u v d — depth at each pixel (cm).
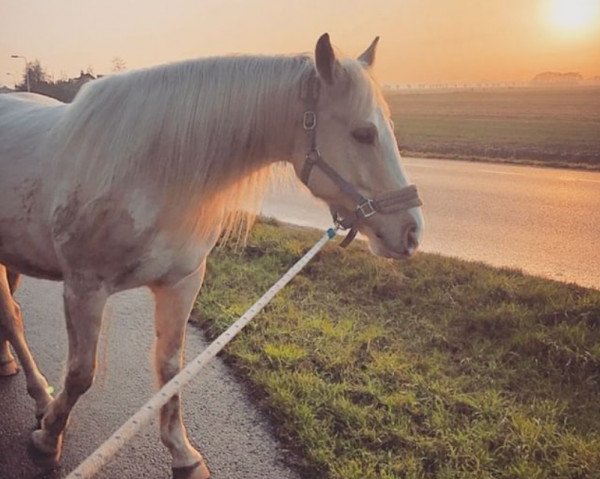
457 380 327
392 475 243
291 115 204
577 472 248
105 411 304
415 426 281
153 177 204
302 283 491
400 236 204
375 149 200
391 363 344
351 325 404
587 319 404
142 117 205
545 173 1145
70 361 229
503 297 455
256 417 296
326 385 316
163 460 264
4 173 236
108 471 255
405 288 478
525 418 287
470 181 1061
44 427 253
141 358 367
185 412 301
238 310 429
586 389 321
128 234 208
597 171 1162
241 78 205
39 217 228
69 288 222
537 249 631
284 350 358
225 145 205
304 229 705
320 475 249
